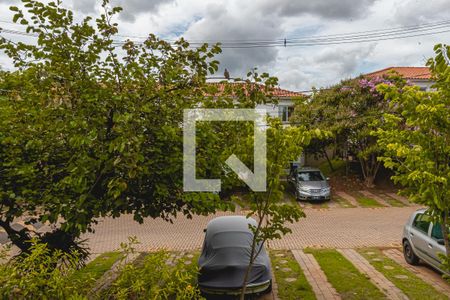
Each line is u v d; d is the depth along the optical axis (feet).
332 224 50.19
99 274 29.09
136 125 17.49
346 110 70.64
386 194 71.56
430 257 28.27
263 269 24.12
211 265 23.91
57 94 18.93
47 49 18.42
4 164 18.70
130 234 47.19
